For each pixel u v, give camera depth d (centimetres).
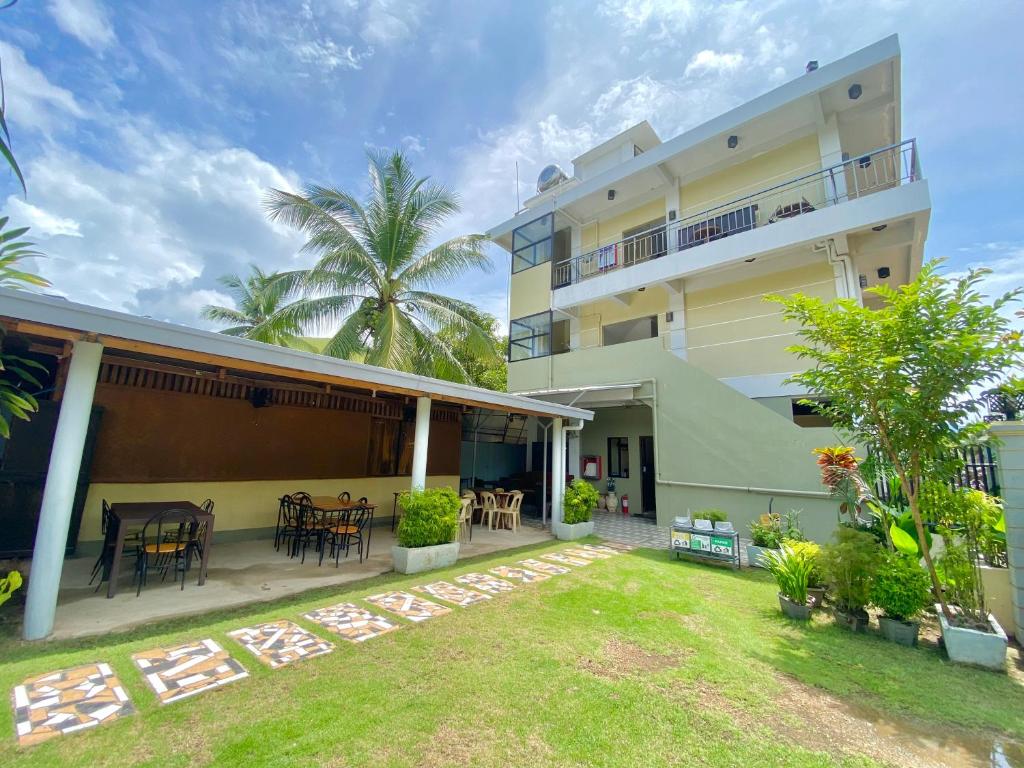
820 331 516
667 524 1087
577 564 726
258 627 436
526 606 518
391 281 1334
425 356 1325
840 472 645
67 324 358
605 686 349
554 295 1494
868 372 472
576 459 1538
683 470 1074
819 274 1109
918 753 287
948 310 439
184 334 415
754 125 1148
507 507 1059
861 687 366
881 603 469
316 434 948
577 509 962
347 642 409
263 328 1174
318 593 545
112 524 562
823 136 1094
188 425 774
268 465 867
